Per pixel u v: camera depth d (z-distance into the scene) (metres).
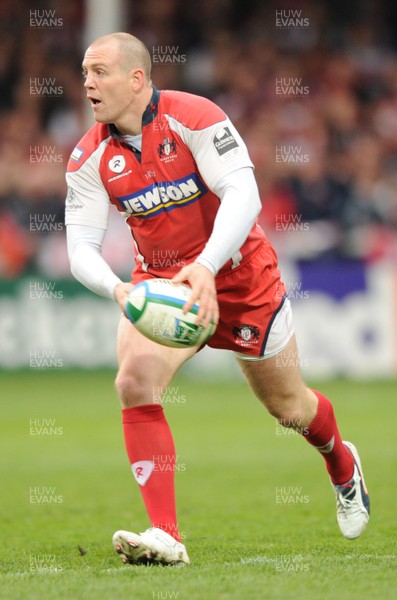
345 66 70.88
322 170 62.84
